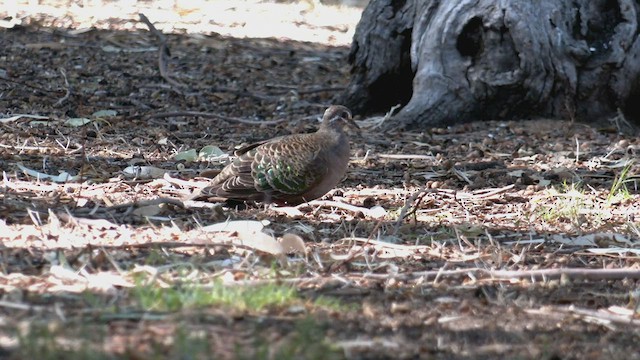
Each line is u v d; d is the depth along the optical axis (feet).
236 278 29.40
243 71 67.92
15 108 55.16
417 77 56.29
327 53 75.92
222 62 70.03
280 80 66.54
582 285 31.35
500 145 51.62
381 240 35.22
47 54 68.80
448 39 55.83
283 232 35.76
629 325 27.66
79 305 26.50
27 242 32.32
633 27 55.62
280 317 26.20
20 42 72.18
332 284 29.76
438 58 55.98
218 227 34.83
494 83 55.01
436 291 29.94
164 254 31.63
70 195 39.34
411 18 58.08
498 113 56.03
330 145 38.58
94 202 38.47
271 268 30.12
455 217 39.47
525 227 38.29
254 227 34.78
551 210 40.32
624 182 44.16
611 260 34.55
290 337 24.38
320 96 62.69
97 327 24.27
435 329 26.50
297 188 38.19
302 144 38.34
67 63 66.69
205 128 53.88
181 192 40.70
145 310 25.91
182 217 36.86
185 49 73.05
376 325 26.48
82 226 34.60
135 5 89.51
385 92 59.52
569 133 53.78
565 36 55.06
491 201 42.16
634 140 52.80
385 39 58.39
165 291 27.09
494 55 55.31
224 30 81.66
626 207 41.96
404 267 32.19
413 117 55.21
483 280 31.24
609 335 26.78
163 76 63.05
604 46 55.77
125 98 59.41
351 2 96.07
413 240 35.58
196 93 61.16
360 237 35.58
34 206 36.78
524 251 34.40
